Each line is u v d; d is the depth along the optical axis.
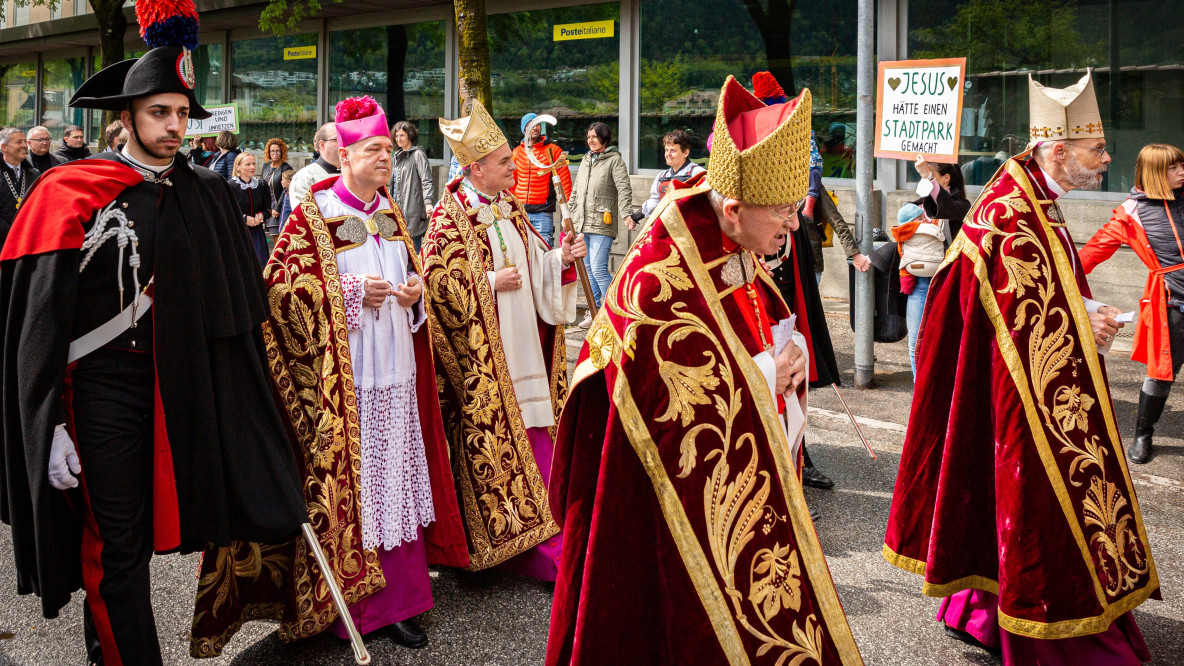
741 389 2.36
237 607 3.48
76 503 3.00
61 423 2.85
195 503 3.07
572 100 12.34
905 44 9.84
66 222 2.85
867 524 4.77
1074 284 3.26
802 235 5.17
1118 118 8.91
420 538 3.79
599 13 11.94
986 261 3.25
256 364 3.23
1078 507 3.14
